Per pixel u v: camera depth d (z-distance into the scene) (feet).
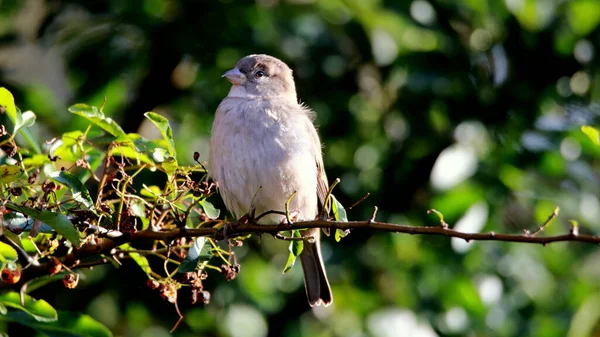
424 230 18.35
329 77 38.19
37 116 34.50
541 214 34.88
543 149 34.47
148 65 37.81
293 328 35.47
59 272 21.03
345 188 37.01
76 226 19.21
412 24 35.70
